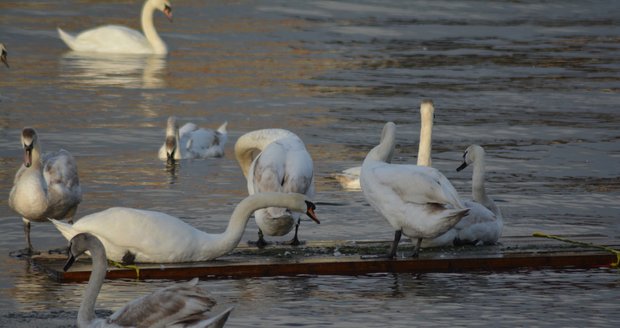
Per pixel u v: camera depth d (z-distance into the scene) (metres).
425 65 34.16
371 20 44.91
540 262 13.12
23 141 13.30
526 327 10.52
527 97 28.72
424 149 15.81
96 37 36.16
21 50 35.53
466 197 17.53
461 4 51.88
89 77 30.39
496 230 13.87
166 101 26.92
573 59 36.47
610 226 15.36
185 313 8.71
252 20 43.41
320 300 11.42
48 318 10.56
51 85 28.72
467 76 32.12
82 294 11.47
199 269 12.31
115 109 25.55
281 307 11.12
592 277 12.61
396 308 11.16
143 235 12.27
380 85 30.05
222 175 19.42
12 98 26.38
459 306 11.27
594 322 10.72
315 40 38.91
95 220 12.31
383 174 12.77
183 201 16.77
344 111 25.97
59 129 22.81
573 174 19.41
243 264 12.47
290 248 13.59
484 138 23.00
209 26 41.78
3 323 10.37
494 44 39.69
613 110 27.00
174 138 20.81
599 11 52.03
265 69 32.50
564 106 27.39
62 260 12.73
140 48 35.81
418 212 12.48
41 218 13.45
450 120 25.09
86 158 20.12
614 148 22.06
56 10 45.03
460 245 13.85
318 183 18.48
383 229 15.16
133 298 11.34
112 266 12.39
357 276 12.53
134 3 48.28
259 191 13.42
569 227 15.27
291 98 27.72
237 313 10.88
